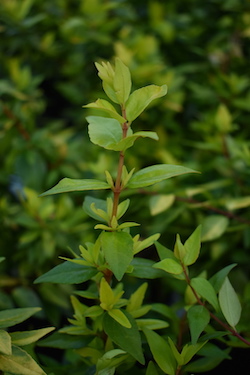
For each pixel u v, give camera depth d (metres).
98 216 0.53
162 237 0.80
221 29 1.09
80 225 0.79
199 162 0.91
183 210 0.78
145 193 0.75
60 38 1.13
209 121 0.89
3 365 0.48
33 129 0.93
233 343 0.56
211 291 0.53
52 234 0.79
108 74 0.50
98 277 0.55
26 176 0.86
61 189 0.49
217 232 0.72
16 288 0.79
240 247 0.79
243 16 1.05
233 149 0.76
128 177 0.51
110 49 1.07
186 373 0.59
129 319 0.52
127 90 0.49
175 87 0.94
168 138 0.96
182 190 0.75
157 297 0.89
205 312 0.53
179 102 0.94
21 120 0.89
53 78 1.26
